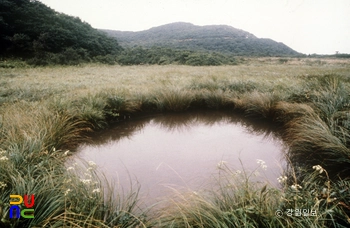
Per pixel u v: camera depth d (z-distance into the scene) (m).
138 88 8.89
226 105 7.62
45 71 20.83
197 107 7.73
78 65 30.00
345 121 3.76
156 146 4.82
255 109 6.59
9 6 33.56
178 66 34.22
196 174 3.56
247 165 3.79
